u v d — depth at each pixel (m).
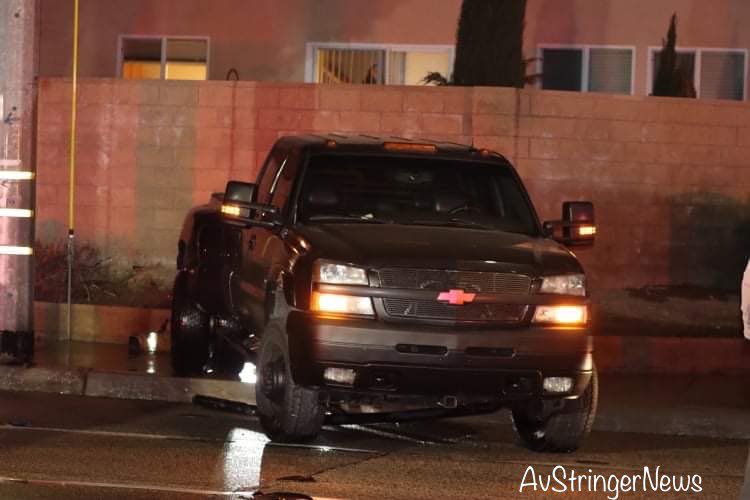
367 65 30.25
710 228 22.70
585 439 15.23
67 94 22.88
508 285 13.41
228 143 22.70
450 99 22.22
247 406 16.02
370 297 13.21
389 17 30.16
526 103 22.19
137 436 14.30
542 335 13.38
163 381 17.03
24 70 17.48
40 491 11.45
